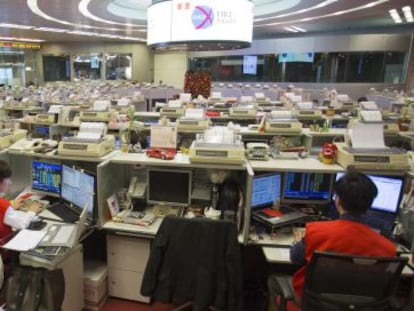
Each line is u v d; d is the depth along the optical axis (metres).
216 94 7.59
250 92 9.05
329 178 2.32
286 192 2.35
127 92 8.80
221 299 1.81
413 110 5.75
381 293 1.41
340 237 1.39
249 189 2.00
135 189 2.43
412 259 1.83
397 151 2.08
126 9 8.62
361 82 10.73
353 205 1.41
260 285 2.44
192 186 2.41
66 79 16.78
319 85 11.20
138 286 2.27
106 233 2.29
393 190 2.06
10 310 1.82
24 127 4.92
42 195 2.57
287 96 7.02
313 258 1.34
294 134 3.99
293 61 11.50
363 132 2.16
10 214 2.05
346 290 1.40
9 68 16.23
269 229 2.13
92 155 2.24
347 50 10.65
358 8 7.61
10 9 7.66
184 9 4.56
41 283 1.79
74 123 4.70
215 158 2.09
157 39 4.86
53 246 1.90
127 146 2.47
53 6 7.31
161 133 2.41
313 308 1.43
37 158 2.51
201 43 4.66
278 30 12.10
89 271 2.27
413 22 10.54
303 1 6.86
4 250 1.91
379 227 2.02
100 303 2.23
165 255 1.86
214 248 1.79
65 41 16.09
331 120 5.35
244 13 4.68
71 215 2.26
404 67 10.34
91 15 8.48
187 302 1.93
